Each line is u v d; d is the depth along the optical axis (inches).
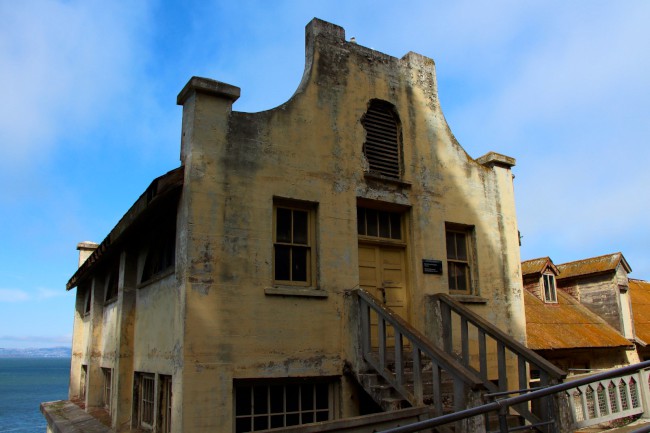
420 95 446.3
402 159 419.2
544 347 569.9
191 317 302.2
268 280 334.3
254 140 349.4
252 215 337.7
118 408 415.2
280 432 234.4
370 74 419.5
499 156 474.9
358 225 400.2
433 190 429.7
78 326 724.7
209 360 302.2
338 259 366.9
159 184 317.4
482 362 361.1
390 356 376.8
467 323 379.6
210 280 313.6
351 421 256.8
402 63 442.3
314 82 386.9
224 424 299.0
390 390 323.6
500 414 184.2
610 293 740.0
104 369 571.8
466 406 267.9
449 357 286.8
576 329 661.9
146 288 408.5
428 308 398.6
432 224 421.4
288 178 358.0
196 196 319.9
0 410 2503.7
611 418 330.0
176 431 290.2
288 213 363.9
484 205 459.5
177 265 320.8
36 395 3253.0
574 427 306.7
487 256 448.8
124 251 455.8
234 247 326.3
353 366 345.4
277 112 363.9
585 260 792.3
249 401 323.0
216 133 336.2
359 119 403.9
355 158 393.7
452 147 453.4
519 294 460.1
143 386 413.7
